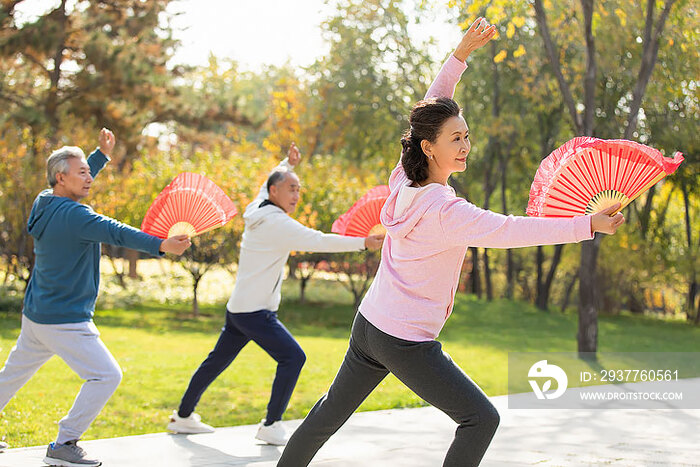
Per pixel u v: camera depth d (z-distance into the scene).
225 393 7.64
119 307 19.95
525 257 29.33
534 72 17.91
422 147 3.08
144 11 22.94
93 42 19.80
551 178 2.76
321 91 26.94
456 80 3.54
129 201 19.06
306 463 3.37
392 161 27.09
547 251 27.66
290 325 17.97
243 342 5.26
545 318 21.42
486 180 25.53
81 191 4.34
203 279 25.25
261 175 18.64
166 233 4.37
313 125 29.23
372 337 3.09
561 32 13.47
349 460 4.47
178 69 26.36
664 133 16.20
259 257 5.04
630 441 5.23
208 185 4.42
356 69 25.98
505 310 22.94
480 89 24.48
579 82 17.31
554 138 22.80
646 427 5.82
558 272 29.66
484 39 3.50
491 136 24.83
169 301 22.16
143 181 19.47
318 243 4.92
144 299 21.80
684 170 18.53
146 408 6.75
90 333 4.23
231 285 24.81
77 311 4.20
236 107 24.50
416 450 4.79
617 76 15.97
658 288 26.42
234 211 4.49
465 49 3.51
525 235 2.72
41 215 4.19
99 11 21.56
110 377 4.18
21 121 18.56
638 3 12.88
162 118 23.97
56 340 4.18
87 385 4.16
